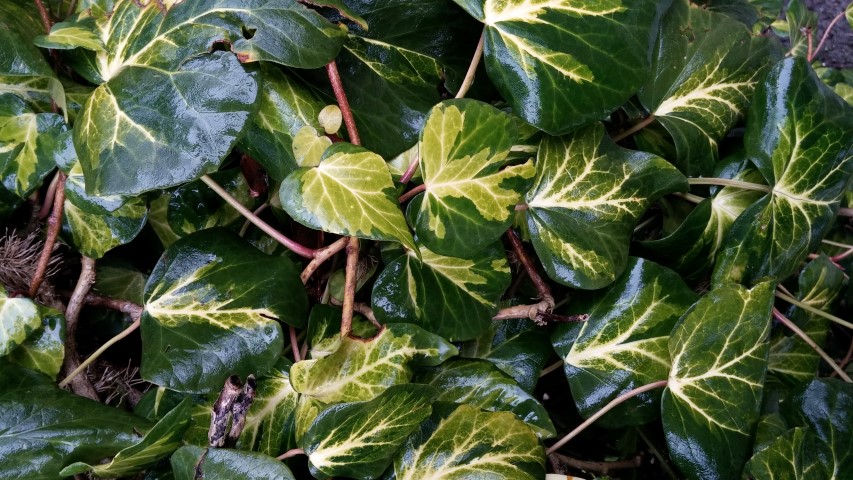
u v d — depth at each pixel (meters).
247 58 0.39
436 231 0.42
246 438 0.44
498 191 0.43
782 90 0.47
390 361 0.43
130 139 0.39
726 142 0.56
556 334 0.49
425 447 0.43
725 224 0.52
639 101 0.51
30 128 0.46
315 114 0.44
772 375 0.56
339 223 0.38
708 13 0.52
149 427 0.42
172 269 0.44
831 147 0.48
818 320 0.57
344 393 0.42
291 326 0.45
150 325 0.43
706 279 0.54
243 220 0.50
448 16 0.47
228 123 0.38
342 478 0.44
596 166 0.48
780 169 0.48
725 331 0.46
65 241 0.48
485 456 0.43
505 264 0.47
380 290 0.45
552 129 0.43
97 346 0.52
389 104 0.47
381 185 0.40
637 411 0.48
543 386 0.58
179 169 0.38
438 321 0.46
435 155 0.42
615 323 0.48
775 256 0.49
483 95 0.50
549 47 0.43
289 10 0.41
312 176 0.39
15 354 0.44
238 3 0.41
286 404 0.44
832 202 0.50
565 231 0.47
